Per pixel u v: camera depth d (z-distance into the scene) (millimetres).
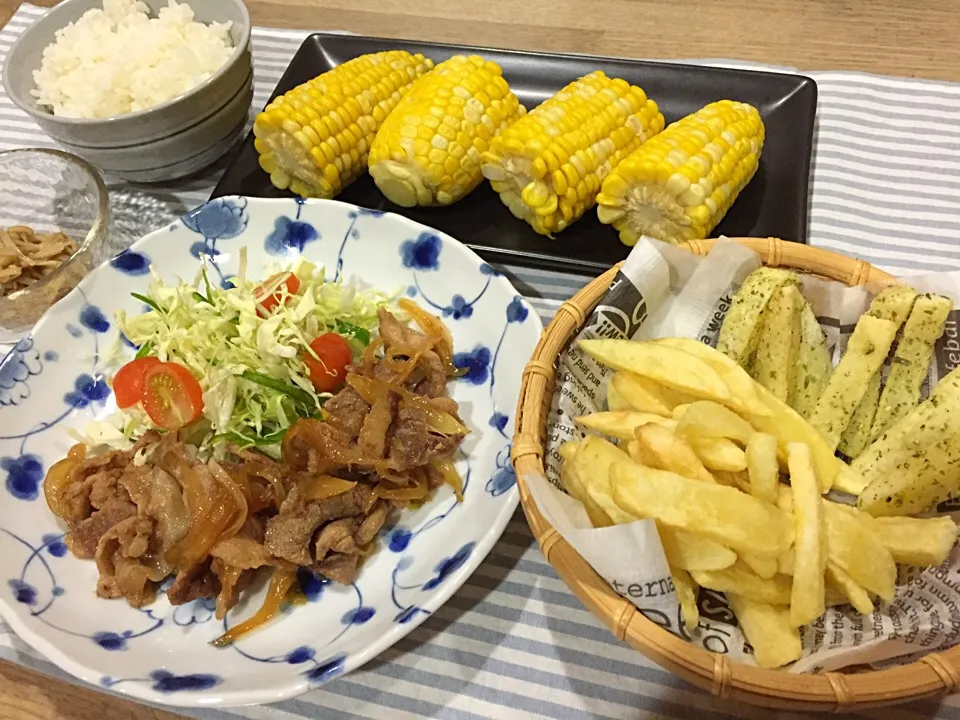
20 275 366
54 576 295
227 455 323
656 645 222
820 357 284
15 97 386
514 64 445
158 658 273
